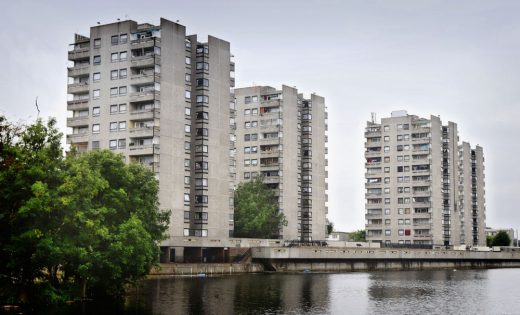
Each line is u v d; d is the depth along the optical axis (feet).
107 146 462.60
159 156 451.12
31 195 220.23
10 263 215.92
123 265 247.91
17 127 230.27
